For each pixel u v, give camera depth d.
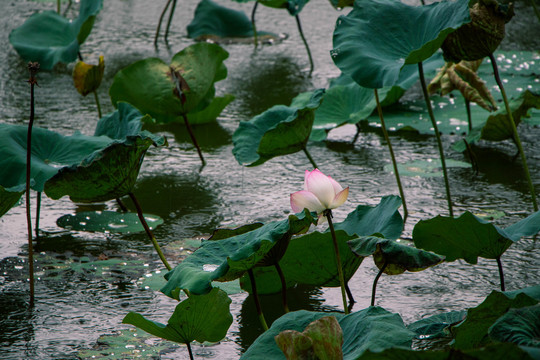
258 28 12.95
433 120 6.08
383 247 3.85
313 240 4.41
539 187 6.76
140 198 6.80
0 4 14.18
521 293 3.46
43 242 5.88
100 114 8.34
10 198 4.83
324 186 3.88
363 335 3.39
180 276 3.95
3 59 11.17
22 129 5.62
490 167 7.29
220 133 8.51
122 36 12.34
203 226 6.17
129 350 4.32
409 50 5.47
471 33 5.35
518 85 9.36
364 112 7.93
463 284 5.11
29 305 4.90
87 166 4.74
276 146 6.02
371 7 5.69
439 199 6.58
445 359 2.63
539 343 3.01
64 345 4.40
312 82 10.17
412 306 4.81
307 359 3.03
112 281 5.24
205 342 4.43
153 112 7.57
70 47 8.72
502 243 4.36
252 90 9.88
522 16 12.94
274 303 4.93
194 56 7.51
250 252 3.72
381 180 7.07
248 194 6.87
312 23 13.27
